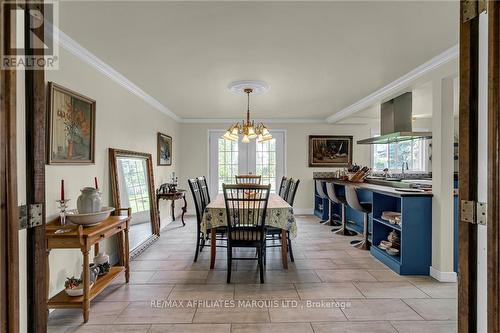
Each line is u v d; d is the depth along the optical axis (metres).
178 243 4.10
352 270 3.08
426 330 1.99
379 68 3.06
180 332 1.95
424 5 1.85
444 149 2.81
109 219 2.60
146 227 4.14
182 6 1.86
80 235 2.02
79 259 2.61
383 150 6.59
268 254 3.62
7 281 0.95
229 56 2.71
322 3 1.82
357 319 2.12
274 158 6.52
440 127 2.83
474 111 1.10
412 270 2.96
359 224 4.70
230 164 6.50
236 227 2.85
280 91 4.03
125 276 2.77
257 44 2.44
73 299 2.12
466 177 1.12
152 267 3.16
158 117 4.96
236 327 2.01
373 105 4.44
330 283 2.75
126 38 2.33
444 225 2.81
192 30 2.20
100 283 2.37
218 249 3.83
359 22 2.07
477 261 1.10
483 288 1.08
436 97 2.89
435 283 2.76
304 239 4.31
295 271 3.05
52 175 2.24
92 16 1.99
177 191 4.92
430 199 2.97
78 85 2.57
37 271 1.11
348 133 6.51
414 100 4.68
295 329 1.99
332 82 3.57
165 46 2.49
